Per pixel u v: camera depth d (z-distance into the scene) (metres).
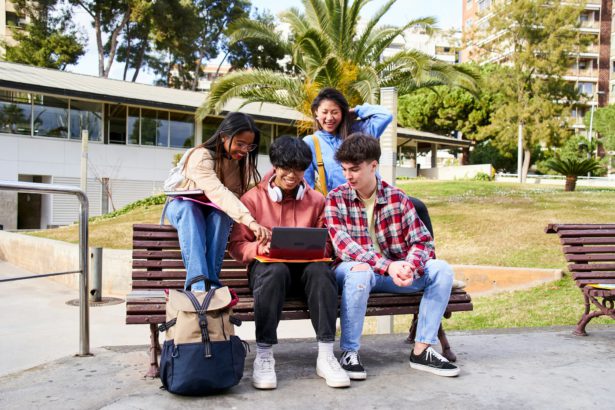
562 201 15.23
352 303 3.10
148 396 2.80
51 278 10.19
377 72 13.64
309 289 3.04
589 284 4.30
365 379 3.10
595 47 53.94
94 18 37.50
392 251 3.39
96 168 21.84
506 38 33.62
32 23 36.47
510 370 3.31
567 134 33.44
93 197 21.77
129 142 22.81
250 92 13.95
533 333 4.39
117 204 22.41
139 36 39.44
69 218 21.39
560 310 6.09
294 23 14.51
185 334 2.71
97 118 21.95
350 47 13.92
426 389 2.94
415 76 12.33
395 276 3.11
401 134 31.61
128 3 36.09
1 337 6.06
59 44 35.62
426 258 3.25
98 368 3.32
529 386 3.02
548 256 8.60
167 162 23.70
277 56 41.44
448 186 21.94
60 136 21.12
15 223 20.14
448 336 4.29
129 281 8.46
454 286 3.44
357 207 3.37
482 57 37.19
